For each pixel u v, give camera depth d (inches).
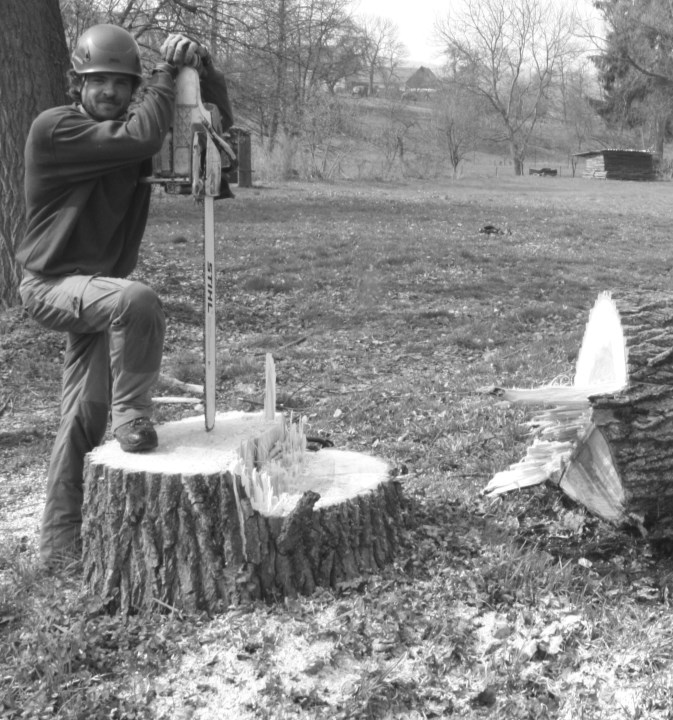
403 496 184.4
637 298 190.1
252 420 179.9
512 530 187.0
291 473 168.6
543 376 354.0
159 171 161.3
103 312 154.1
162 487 147.5
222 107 169.8
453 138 2581.2
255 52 815.7
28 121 414.6
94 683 133.6
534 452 197.8
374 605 147.5
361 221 914.7
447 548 171.0
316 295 547.8
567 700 130.6
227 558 147.9
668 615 154.4
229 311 491.8
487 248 732.0
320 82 1984.5
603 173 2486.5
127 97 159.9
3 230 413.1
